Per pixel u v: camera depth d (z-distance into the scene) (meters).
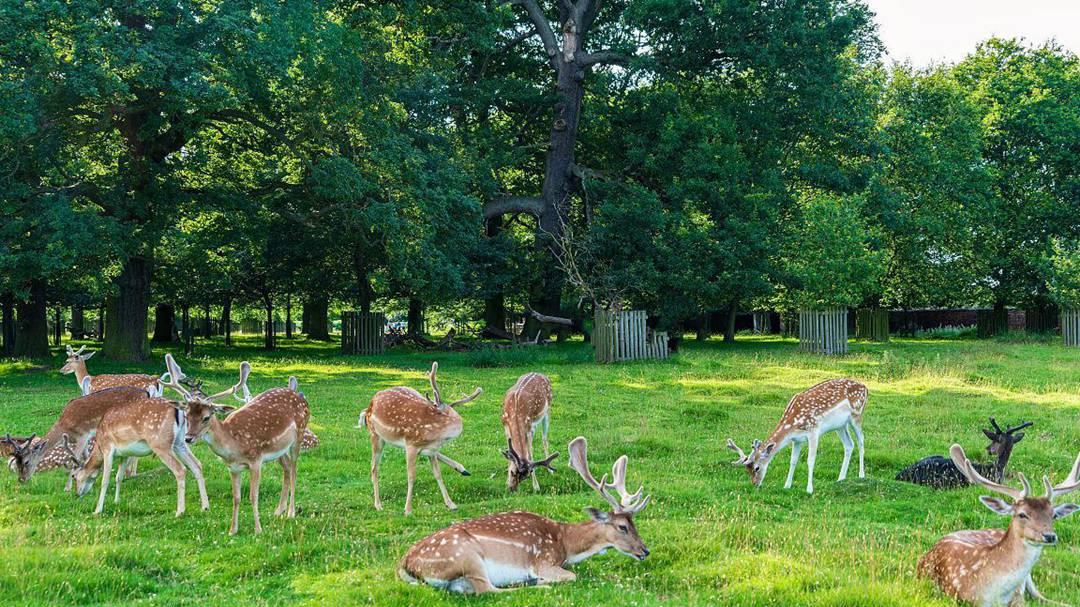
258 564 7.64
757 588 6.81
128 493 10.62
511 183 44.62
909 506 10.03
